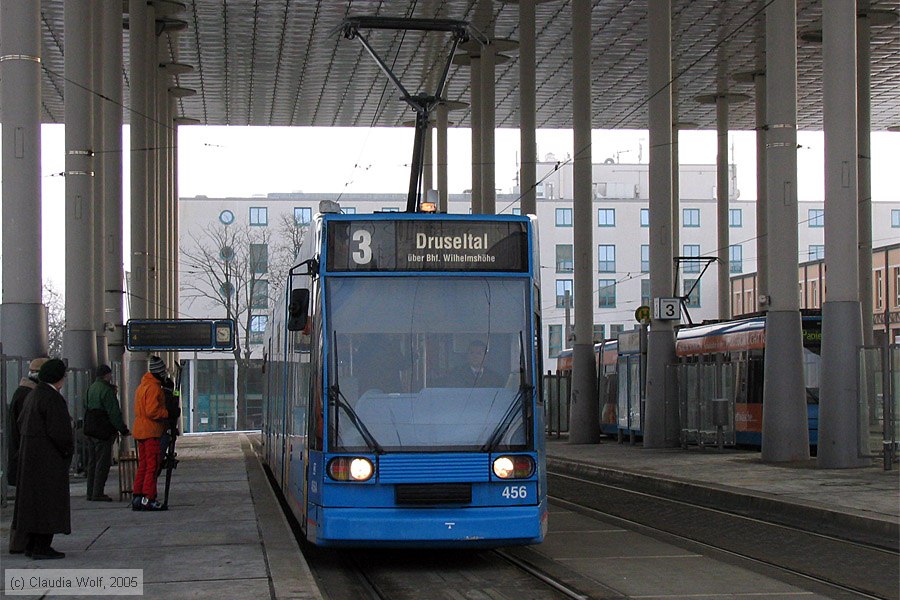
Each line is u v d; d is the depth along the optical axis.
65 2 25.78
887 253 62.47
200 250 76.81
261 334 76.88
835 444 22.42
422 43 45.84
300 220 79.50
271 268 73.19
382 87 54.88
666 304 31.08
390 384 11.30
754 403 29.83
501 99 57.53
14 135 18.11
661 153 31.19
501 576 11.46
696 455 28.83
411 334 11.45
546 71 51.25
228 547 12.29
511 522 11.05
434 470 11.05
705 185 93.62
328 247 11.60
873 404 23.30
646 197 91.00
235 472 25.48
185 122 62.59
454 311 11.54
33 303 18.09
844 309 22.39
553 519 16.52
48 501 11.23
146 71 40.44
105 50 32.72
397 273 11.61
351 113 61.25
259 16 42.22
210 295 76.75
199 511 16.25
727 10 42.03
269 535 13.33
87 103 25.75
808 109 58.88
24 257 18.08
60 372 11.52
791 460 24.70
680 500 19.17
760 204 50.78
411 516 10.96
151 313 43.66
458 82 53.75
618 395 36.75
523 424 11.30
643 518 16.52
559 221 87.12
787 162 24.59
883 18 41.47
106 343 28.31
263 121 63.25
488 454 11.13
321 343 11.37
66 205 25.30
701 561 12.27
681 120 62.41
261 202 79.19
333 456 11.05
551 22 42.94
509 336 11.56
